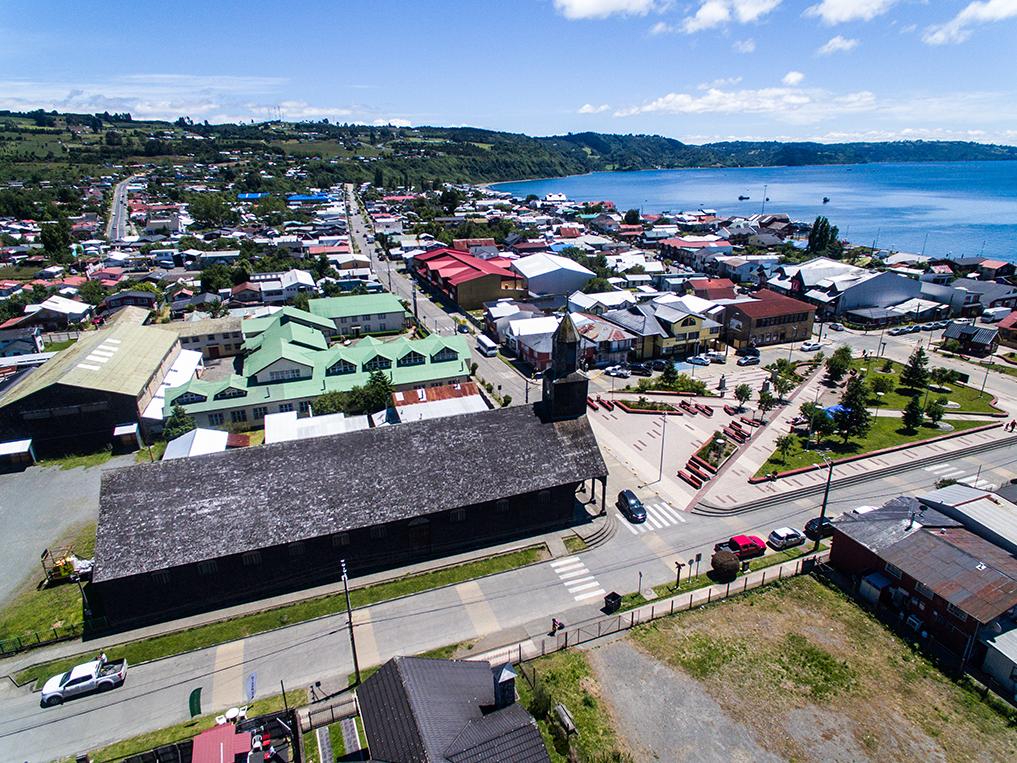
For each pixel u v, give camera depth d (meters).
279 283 137.38
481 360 100.31
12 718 35.91
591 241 193.50
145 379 74.81
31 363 95.12
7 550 52.62
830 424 68.88
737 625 42.44
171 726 35.09
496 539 52.03
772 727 34.53
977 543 44.09
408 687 29.56
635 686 37.31
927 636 40.62
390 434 51.47
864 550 45.56
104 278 148.38
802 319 110.19
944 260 160.75
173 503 44.34
